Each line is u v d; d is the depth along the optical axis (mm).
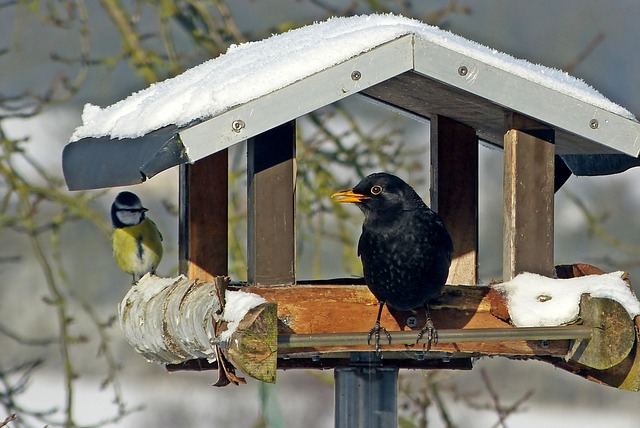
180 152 8641
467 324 9820
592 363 9547
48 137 28516
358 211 18078
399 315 9750
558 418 25344
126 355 29734
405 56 9250
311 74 9039
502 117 10406
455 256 10945
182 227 10961
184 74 11109
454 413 23938
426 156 20984
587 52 18047
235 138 8820
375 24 9969
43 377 29172
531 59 27578
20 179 16375
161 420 25609
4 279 30859
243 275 16188
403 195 9656
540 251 10109
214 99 8891
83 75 17047
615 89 28281
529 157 10109
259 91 8938
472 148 11031
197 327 8977
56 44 25031
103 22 24000
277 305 8625
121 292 31125
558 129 10055
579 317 9656
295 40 10383
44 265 16391
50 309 30688
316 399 25453
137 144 9078
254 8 20547
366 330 9648
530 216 10102
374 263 9633
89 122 10953
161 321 9703
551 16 28672
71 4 17281
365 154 17078
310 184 16984
